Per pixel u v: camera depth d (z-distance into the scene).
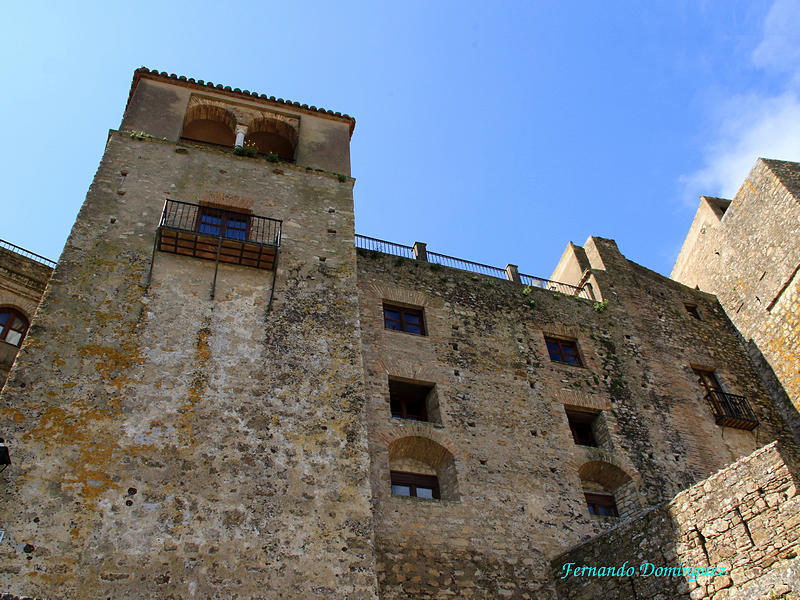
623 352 24.16
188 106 22.53
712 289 29.31
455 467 17.95
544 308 24.39
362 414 15.30
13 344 19.02
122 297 15.55
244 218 18.91
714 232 29.73
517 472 18.59
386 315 21.62
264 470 13.63
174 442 13.46
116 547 11.78
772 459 13.31
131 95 23.14
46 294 14.97
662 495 19.80
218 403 14.37
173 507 12.57
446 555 16.12
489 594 15.82
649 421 21.92
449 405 19.45
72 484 12.30
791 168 27.31
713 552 13.59
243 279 17.09
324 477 13.95
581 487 19.11
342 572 12.68
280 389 15.08
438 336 21.39
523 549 16.97
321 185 21.03
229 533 12.55
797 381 24.30
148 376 14.30
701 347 26.06
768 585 12.40
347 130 24.34
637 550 15.03
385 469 17.12
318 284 17.80
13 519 11.57
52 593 10.98
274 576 12.25
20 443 12.52
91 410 13.40
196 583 11.77
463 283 23.72
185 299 16.05
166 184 18.95
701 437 22.23
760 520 13.08
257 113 23.47
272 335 16.06
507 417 19.91
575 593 15.94
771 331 25.88
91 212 17.28
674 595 13.95
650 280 28.17
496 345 22.05
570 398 21.41
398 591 15.09
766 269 26.66
